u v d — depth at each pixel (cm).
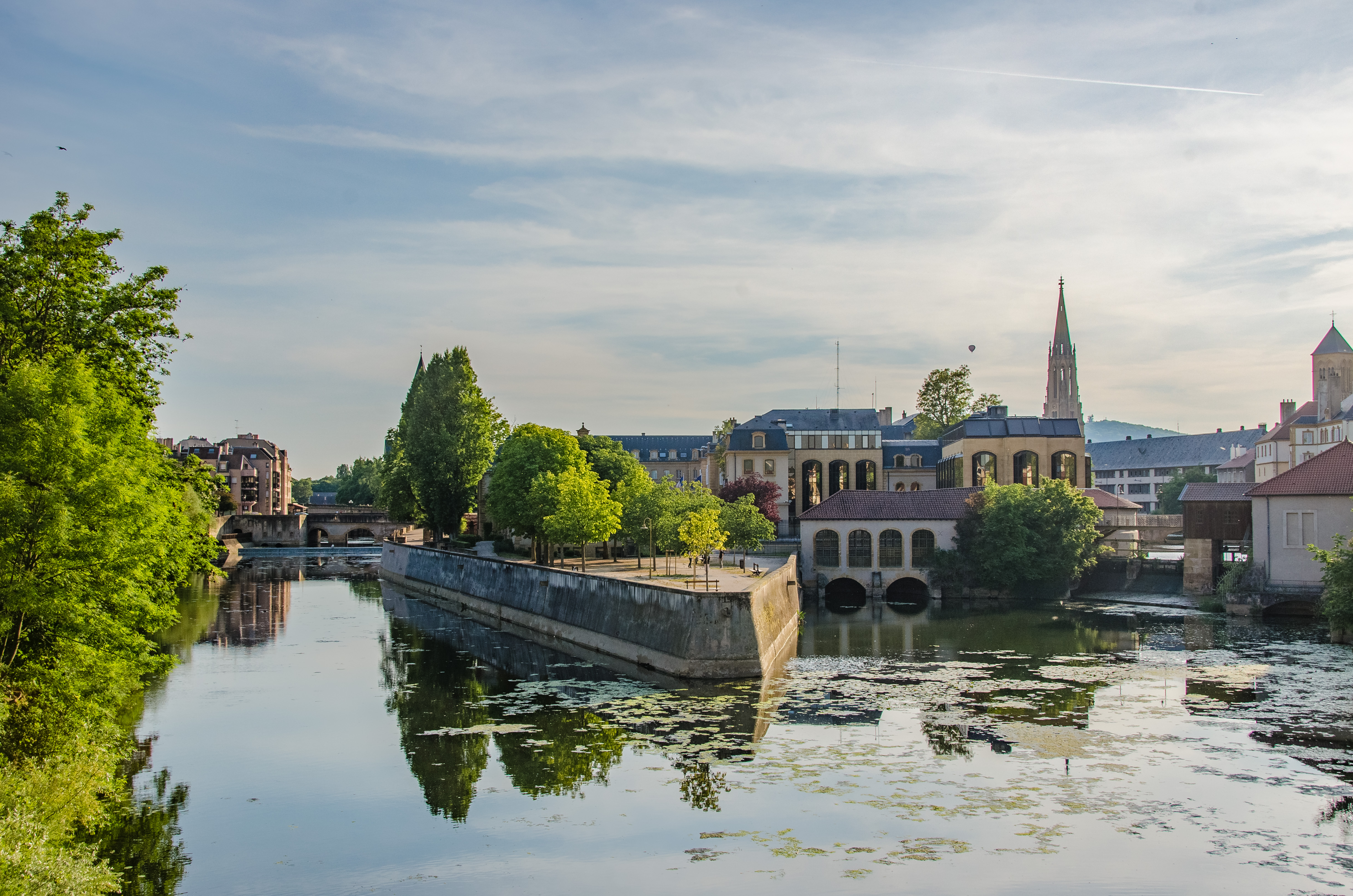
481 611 8650
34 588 2816
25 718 2788
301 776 3597
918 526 9362
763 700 4634
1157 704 4428
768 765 3588
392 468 13338
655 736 4012
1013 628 7050
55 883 2027
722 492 12719
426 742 4006
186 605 9106
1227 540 8294
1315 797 3180
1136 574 9056
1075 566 8950
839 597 9469
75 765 2719
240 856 2870
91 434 3148
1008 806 3123
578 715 4406
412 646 6594
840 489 13500
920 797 3216
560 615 6962
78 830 2922
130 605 3238
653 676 5331
